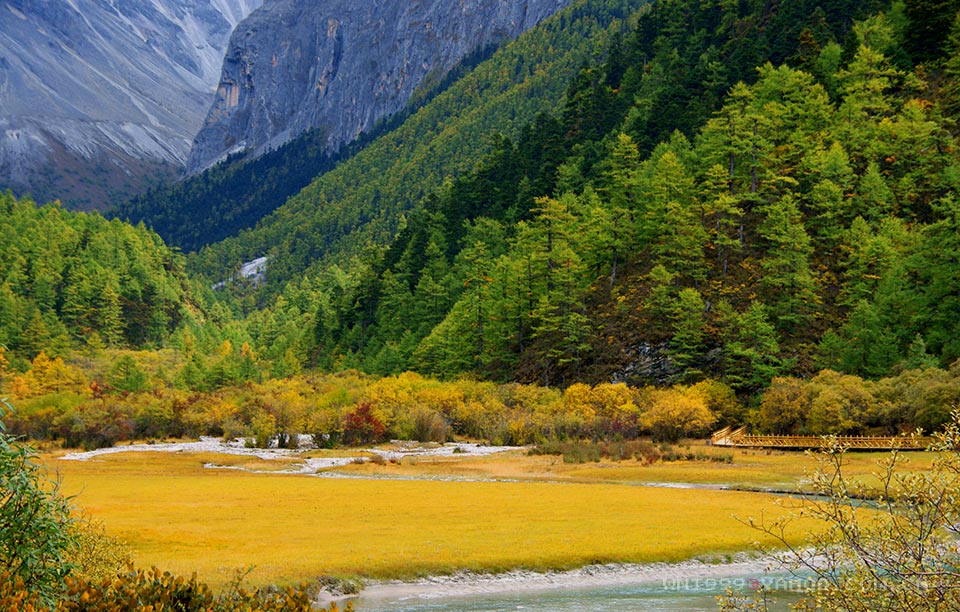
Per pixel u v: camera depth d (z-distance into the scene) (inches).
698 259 4928.6
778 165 5403.5
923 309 3875.5
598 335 4909.0
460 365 5669.3
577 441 3494.1
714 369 4266.7
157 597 548.1
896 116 5408.5
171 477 2783.0
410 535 1609.3
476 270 6373.0
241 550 1425.9
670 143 6333.7
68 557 845.8
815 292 4458.7
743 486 2374.5
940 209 4138.8
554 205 5802.2
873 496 511.5
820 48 6717.5
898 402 3065.9
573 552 1466.5
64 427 4638.3
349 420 4141.2
